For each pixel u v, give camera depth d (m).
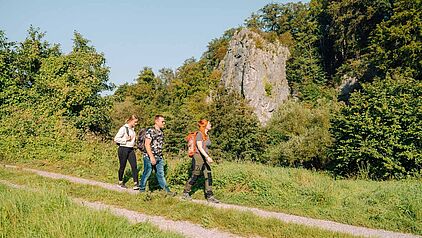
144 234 6.32
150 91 91.75
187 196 10.02
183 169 11.98
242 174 11.15
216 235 6.96
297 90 89.19
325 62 98.06
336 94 78.56
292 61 94.00
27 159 17.28
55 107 24.72
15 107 23.67
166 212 8.31
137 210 8.58
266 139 45.78
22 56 26.19
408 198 9.26
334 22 87.88
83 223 6.13
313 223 8.12
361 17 79.44
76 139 19.22
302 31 104.12
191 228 7.34
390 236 7.39
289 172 12.70
